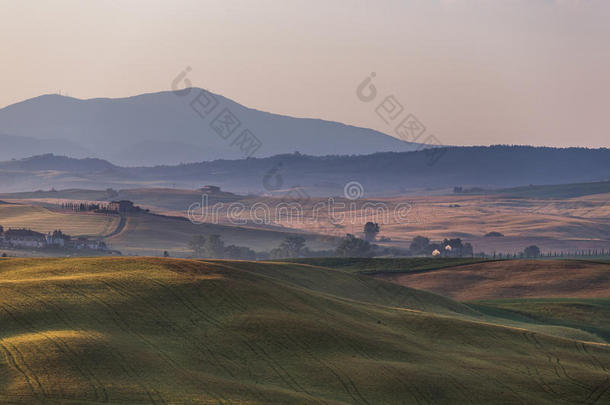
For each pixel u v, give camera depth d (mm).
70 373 72562
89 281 106250
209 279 112875
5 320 86875
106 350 79688
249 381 79312
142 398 69250
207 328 93750
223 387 75375
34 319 88000
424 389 84000
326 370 85562
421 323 117000
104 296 99500
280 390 76938
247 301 106625
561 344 115312
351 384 82250
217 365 82750
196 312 98875
